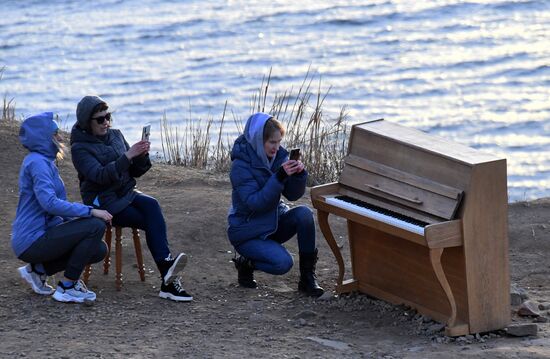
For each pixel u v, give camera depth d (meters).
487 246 22.84
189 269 28.09
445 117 80.94
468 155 22.92
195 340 22.34
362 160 24.69
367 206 24.23
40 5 130.50
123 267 27.95
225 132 71.06
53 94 88.00
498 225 22.91
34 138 24.05
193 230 30.64
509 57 101.00
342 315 24.73
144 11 126.38
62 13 125.75
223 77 94.38
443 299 23.94
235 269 28.31
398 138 24.02
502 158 22.64
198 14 124.31
